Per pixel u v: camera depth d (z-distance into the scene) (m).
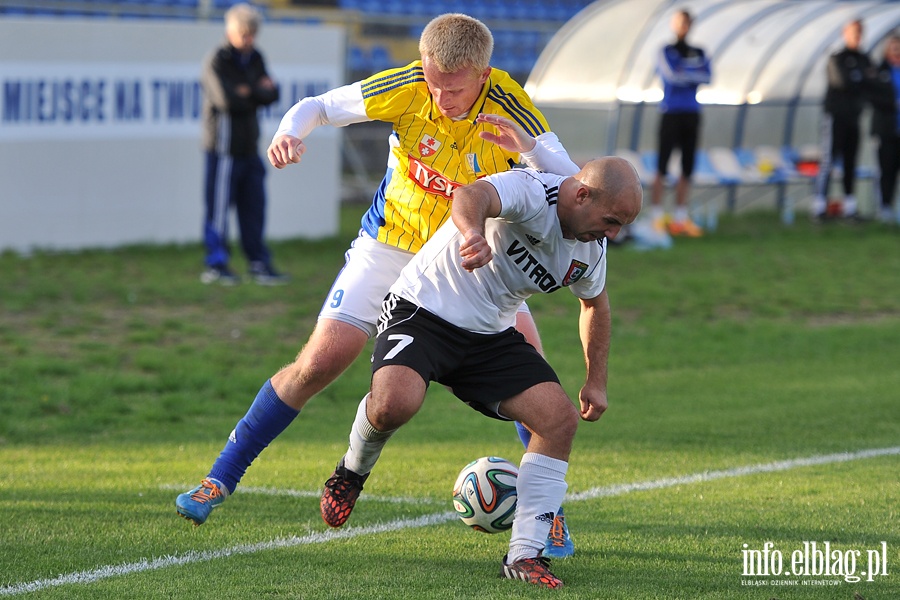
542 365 14.27
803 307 40.47
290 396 15.46
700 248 53.03
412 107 15.05
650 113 63.69
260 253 42.06
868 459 21.03
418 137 15.14
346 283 15.61
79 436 23.48
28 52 45.28
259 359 30.89
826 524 16.58
